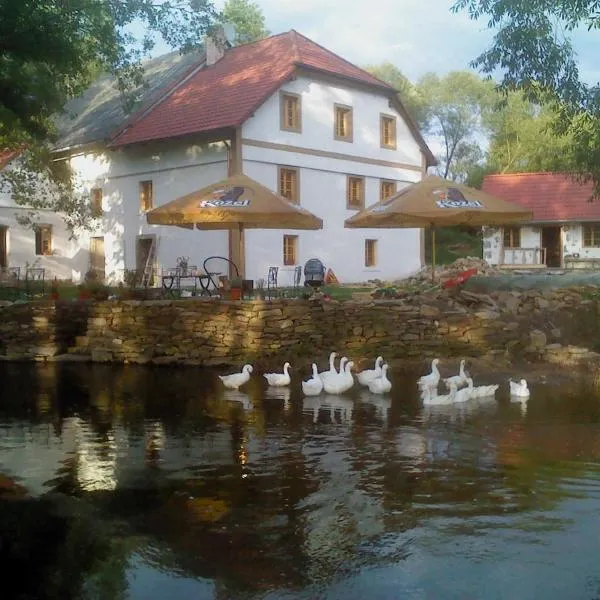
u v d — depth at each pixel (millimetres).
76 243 34250
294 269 29297
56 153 31922
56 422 9445
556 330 14570
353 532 5594
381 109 33656
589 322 14789
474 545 5324
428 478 6828
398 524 5730
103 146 31328
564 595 4613
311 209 30328
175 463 7449
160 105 31781
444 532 5562
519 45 15906
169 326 14820
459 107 59719
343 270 31703
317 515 5945
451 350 14102
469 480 6754
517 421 9086
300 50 30703
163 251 30000
